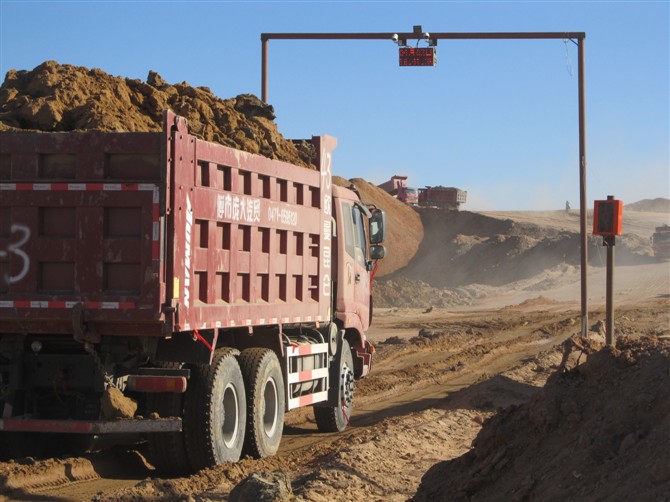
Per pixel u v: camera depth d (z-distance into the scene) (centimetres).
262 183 1141
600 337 2814
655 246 6912
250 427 1109
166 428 958
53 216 929
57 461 981
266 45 2359
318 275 1327
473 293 6209
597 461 657
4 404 982
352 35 2395
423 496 748
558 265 6894
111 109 1098
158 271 904
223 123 1236
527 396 1645
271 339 1189
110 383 959
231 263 1049
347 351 1462
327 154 1373
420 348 2725
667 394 675
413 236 9450
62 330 931
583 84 2405
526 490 670
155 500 823
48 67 1134
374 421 1527
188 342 989
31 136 930
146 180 913
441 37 2420
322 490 886
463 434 1300
